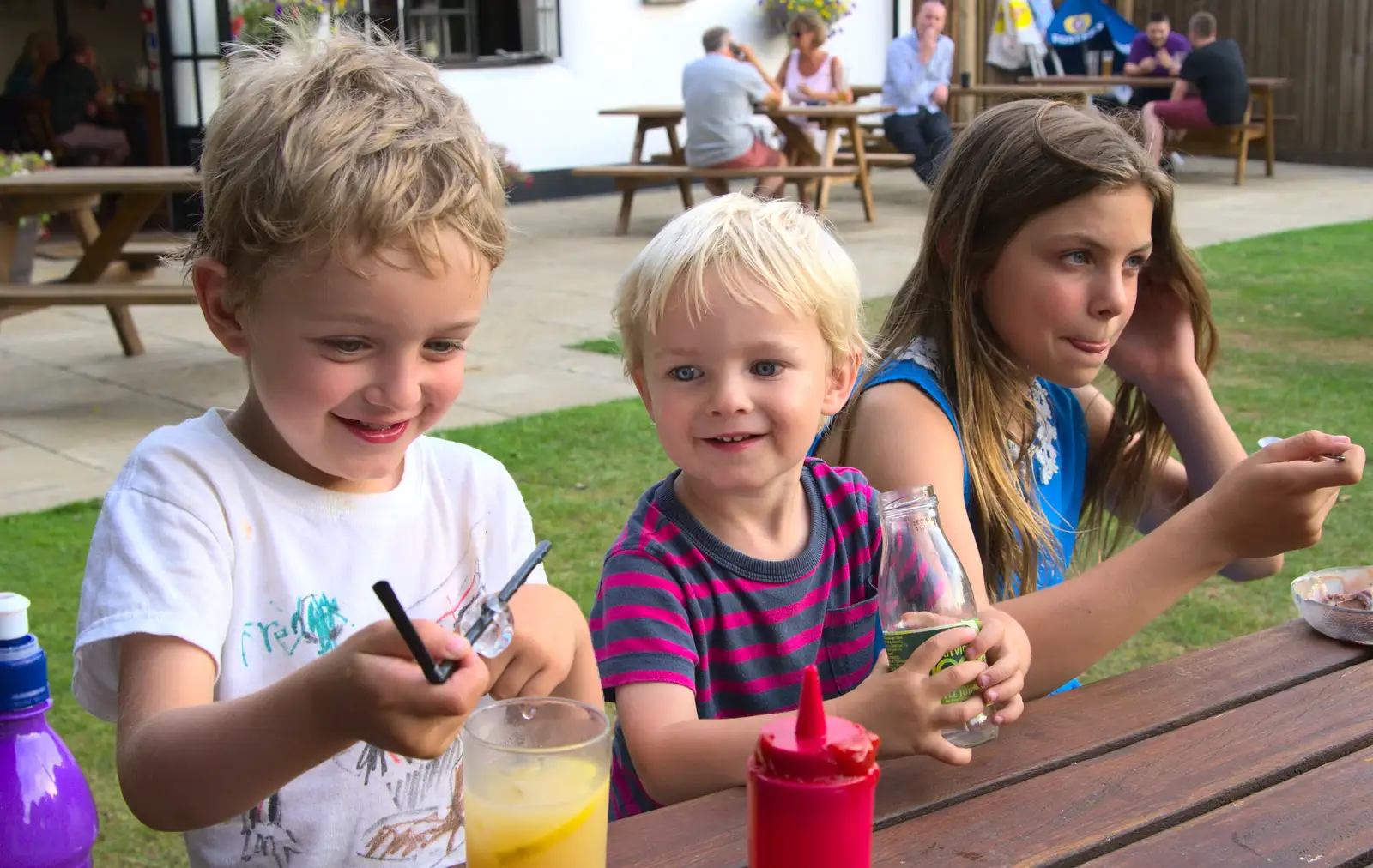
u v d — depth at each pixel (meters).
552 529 4.14
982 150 1.94
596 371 6.43
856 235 10.57
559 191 13.44
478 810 1.03
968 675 1.30
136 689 1.27
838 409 1.72
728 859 1.17
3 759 1.21
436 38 12.36
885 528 1.48
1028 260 1.90
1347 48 15.68
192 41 11.18
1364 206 12.01
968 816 1.23
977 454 1.97
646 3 13.66
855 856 0.93
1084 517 2.47
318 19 1.58
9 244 6.47
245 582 1.43
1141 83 13.70
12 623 1.22
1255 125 13.87
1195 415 2.25
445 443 1.65
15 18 14.25
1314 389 5.75
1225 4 16.66
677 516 1.67
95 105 12.66
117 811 2.66
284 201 1.20
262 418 1.47
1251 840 1.19
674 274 1.54
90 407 5.85
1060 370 1.94
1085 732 1.40
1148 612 1.61
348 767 1.49
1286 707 1.45
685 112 10.88
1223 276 8.48
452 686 0.99
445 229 1.24
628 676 1.54
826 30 13.45
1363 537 4.16
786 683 1.67
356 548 1.50
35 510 4.41
